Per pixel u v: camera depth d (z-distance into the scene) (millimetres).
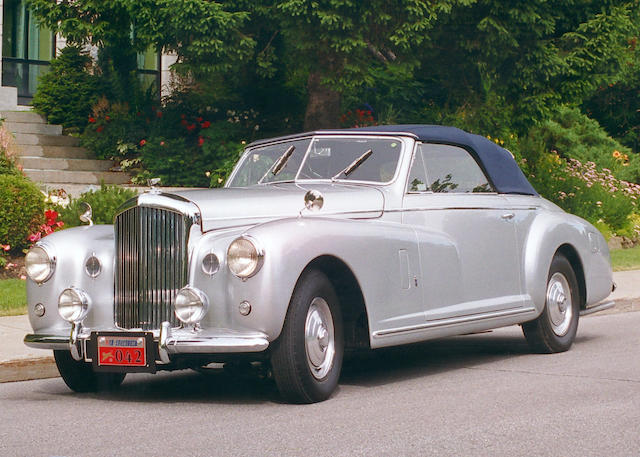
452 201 8875
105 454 5773
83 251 7832
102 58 24172
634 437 6016
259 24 19141
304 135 9117
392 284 7914
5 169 16891
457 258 8734
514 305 9352
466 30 19016
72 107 23562
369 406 7152
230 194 7832
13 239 14922
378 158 8672
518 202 9805
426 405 7152
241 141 21438
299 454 5672
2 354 9117
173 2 17359
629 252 21031
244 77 22078
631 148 33906
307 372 7145
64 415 7090
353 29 17625
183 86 23062
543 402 7168
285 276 6949
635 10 20266
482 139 9758
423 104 23562
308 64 18625
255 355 7336
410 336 8078
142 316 7434
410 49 18969
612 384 7918
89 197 16281
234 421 6699
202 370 7898
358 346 7906
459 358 9836
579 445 5816
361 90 22109
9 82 26719
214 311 7133
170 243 7336
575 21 20281
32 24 26984
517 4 18438
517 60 19469
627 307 14094
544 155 24859
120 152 21797
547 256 9742
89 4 19172
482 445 5828
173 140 21219
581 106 33312
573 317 10148
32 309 7867
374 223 7996
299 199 7965
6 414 7164
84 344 7480
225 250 7160
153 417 6941
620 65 20500
